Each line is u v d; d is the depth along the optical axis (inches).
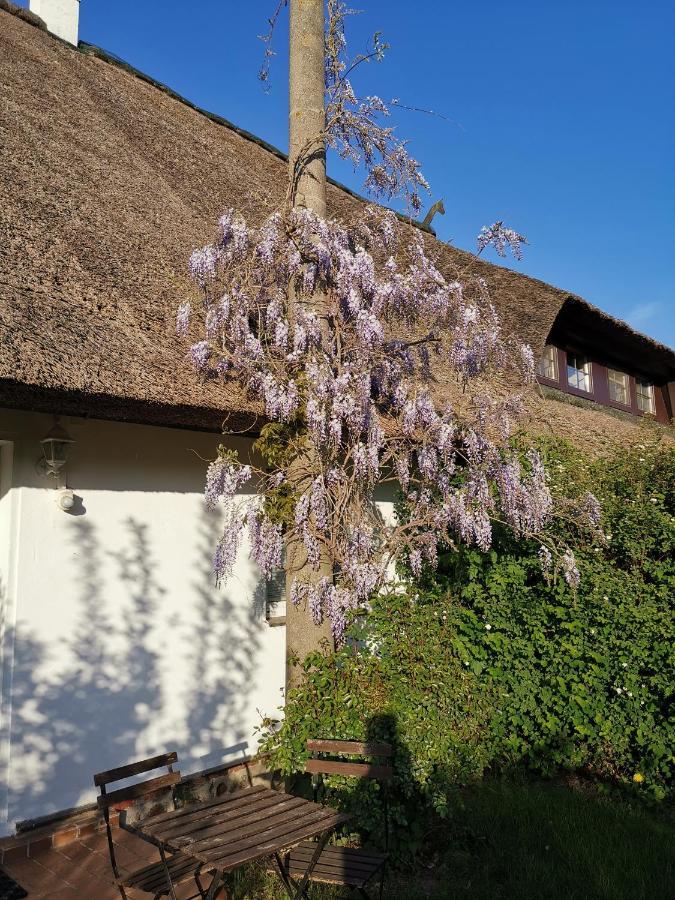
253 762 187.5
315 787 136.8
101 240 179.3
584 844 140.6
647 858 136.5
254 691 191.8
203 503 185.8
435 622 171.9
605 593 179.2
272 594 203.9
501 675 181.3
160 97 378.6
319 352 148.6
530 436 224.5
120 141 274.2
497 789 167.6
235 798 115.3
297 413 150.5
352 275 148.3
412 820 136.1
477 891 124.1
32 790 143.0
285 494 150.6
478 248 161.6
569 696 178.5
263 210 280.1
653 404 427.5
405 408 147.6
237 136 401.4
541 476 166.2
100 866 135.4
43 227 166.9
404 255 169.5
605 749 179.2
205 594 182.9
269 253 152.7
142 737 164.2
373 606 166.2
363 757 137.3
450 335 158.7
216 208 268.2
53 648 150.4
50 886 127.4
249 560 195.3
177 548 178.1
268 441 155.8
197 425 161.6
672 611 173.0
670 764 171.2
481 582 195.2
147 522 172.4
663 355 385.7
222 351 153.0
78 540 158.1
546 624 187.2
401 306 154.3
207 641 181.8
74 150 231.8
